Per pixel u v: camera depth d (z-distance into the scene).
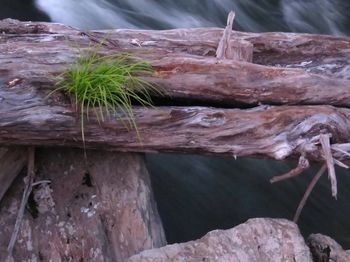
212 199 2.79
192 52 2.45
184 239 2.59
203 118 2.07
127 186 2.17
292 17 4.55
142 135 2.05
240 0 4.45
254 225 2.01
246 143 2.08
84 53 2.11
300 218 2.83
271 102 2.19
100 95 2.00
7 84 1.95
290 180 2.99
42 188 2.12
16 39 2.22
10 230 2.04
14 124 1.94
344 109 2.18
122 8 3.95
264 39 2.59
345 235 2.79
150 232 2.14
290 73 2.20
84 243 2.05
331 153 2.01
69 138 2.01
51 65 2.04
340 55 2.64
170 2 4.16
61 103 1.98
